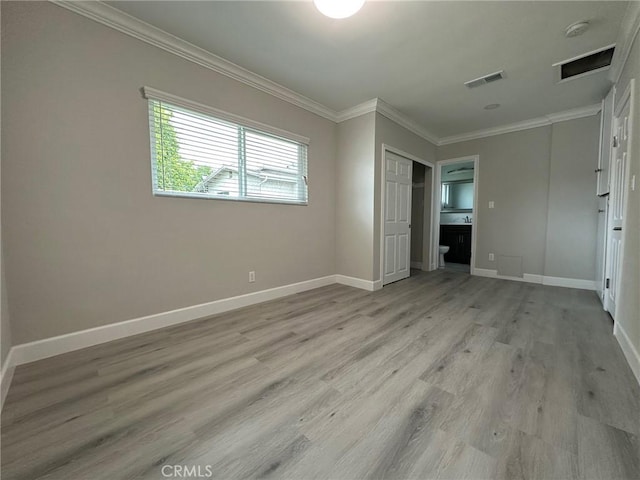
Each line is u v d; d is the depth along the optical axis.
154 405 1.37
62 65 1.82
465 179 6.50
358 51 2.39
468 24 2.04
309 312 2.74
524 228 4.12
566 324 2.41
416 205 5.30
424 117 3.90
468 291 3.56
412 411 1.33
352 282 3.82
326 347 1.99
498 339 2.12
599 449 1.09
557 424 1.23
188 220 2.46
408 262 4.42
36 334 1.78
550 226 3.88
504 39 2.21
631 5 1.81
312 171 3.58
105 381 1.56
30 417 1.28
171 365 1.74
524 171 4.10
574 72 2.71
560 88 3.02
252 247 2.96
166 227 2.33
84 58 1.89
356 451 1.10
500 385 1.53
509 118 3.93
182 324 2.41
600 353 1.88
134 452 1.09
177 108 2.35
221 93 2.60
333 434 1.19
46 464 1.04
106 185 2.02
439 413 1.31
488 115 3.82
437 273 4.80
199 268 2.55
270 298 3.15
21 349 1.72
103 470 1.01
